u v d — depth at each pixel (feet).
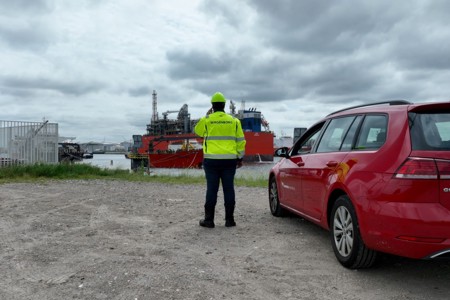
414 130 12.19
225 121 20.80
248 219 23.16
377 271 14.02
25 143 58.03
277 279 13.26
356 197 13.20
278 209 23.43
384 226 12.02
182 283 12.78
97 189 37.19
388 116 13.46
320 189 16.42
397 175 11.87
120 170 57.93
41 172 49.80
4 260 15.08
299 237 18.88
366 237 12.80
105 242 17.75
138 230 20.17
